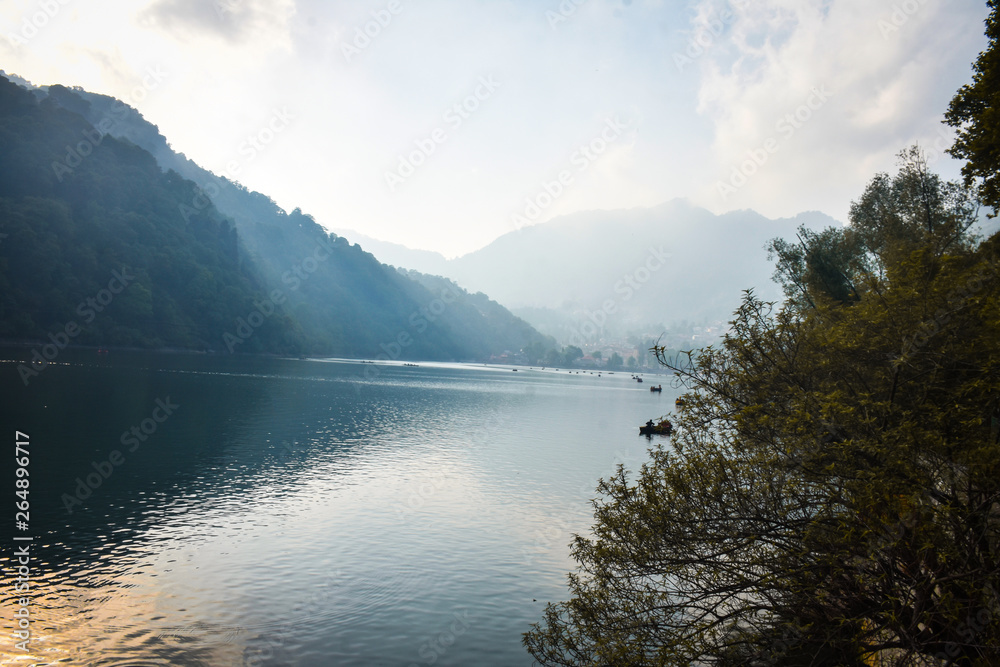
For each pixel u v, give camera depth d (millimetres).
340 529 21891
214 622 14141
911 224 20797
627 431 57531
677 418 10250
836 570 8758
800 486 8766
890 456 7836
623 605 9789
